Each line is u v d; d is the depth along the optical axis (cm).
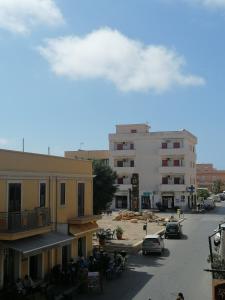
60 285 2669
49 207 2816
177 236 4844
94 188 4338
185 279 2922
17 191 2550
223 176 17925
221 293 1695
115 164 9450
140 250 4116
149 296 2509
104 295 2538
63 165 3073
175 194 9044
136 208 8081
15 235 2317
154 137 9244
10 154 2491
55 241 2641
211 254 1820
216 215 7844
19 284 2333
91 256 3203
